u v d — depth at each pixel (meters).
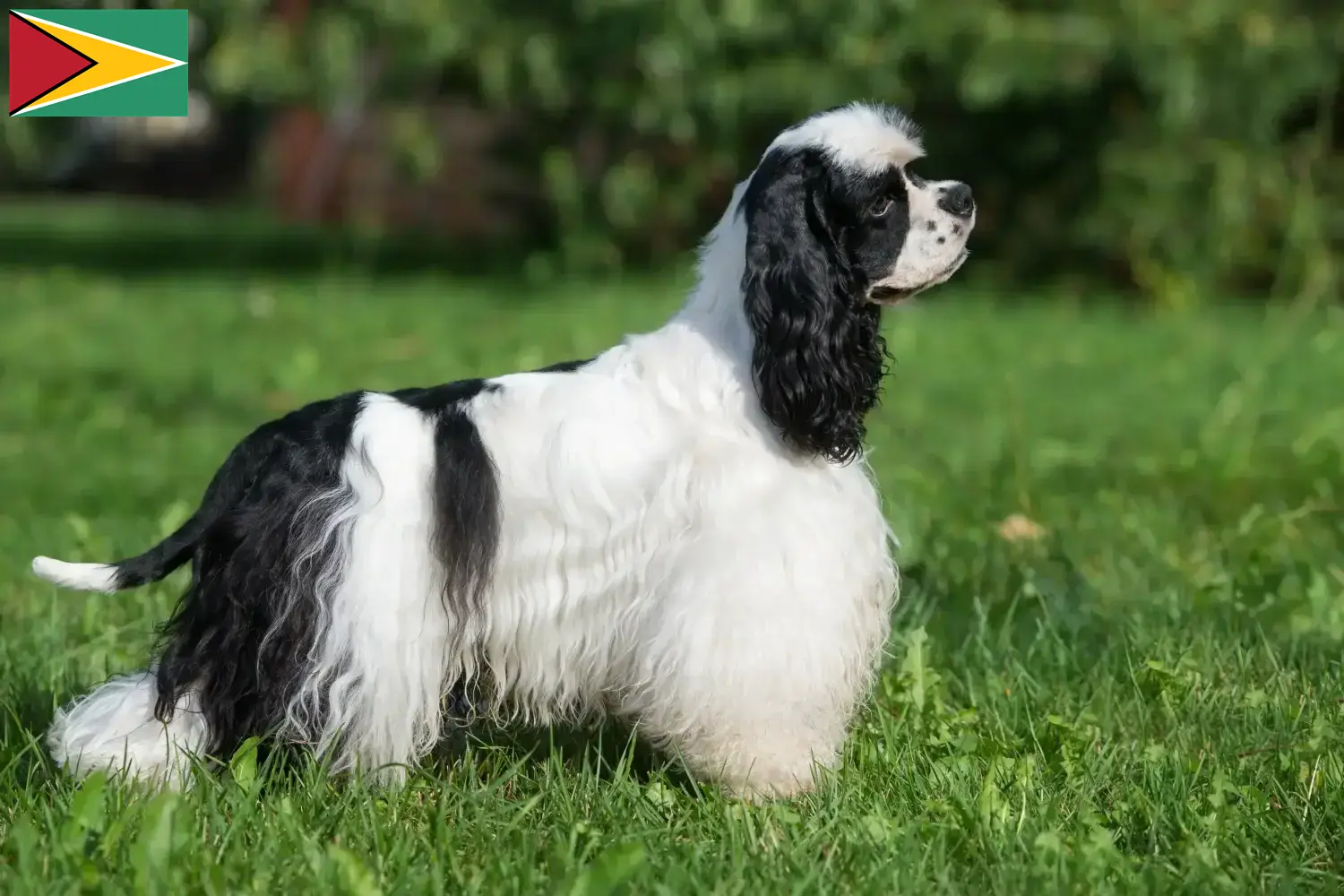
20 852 4.83
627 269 26.05
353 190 33.69
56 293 22.94
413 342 18.36
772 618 5.70
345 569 5.50
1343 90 23.09
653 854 5.20
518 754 6.40
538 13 22.73
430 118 27.28
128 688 5.81
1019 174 24.59
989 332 19.89
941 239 5.93
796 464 5.92
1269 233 23.31
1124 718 6.79
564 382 5.91
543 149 25.59
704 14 22.09
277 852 5.04
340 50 21.56
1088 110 23.72
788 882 4.94
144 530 10.09
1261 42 21.67
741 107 22.61
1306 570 9.02
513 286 24.03
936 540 9.72
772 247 5.84
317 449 5.64
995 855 5.20
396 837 5.22
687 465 5.80
